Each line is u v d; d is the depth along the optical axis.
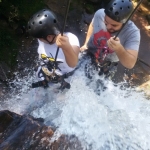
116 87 3.14
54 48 2.51
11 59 3.68
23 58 3.74
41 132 2.46
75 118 2.75
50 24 2.34
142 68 4.01
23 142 2.38
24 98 3.26
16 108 3.10
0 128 2.49
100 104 2.89
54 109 2.84
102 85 2.96
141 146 2.62
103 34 2.60
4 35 3.79
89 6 4.49
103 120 2.76
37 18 2.35
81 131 2.62
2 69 3.56
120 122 2.79
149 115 2.97
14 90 3.40
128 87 3.62
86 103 2.86
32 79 3.54
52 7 4.22
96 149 2.51
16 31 3.89
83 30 4.24
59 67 2.61
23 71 3.62
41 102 2.94
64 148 2.40
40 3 4.14
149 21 4.65
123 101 3.06
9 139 2.39
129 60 2.38
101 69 2.83
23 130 2.46
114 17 2.33
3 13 3.90
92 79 2.92
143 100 3.24
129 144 2.61
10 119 2.56
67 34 2.47
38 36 2.39
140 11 4.79
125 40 2.49
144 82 3.78
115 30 2.45
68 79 2.85
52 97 2.91
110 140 2.61
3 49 3.71
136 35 2.46
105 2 4.59
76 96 2.88
